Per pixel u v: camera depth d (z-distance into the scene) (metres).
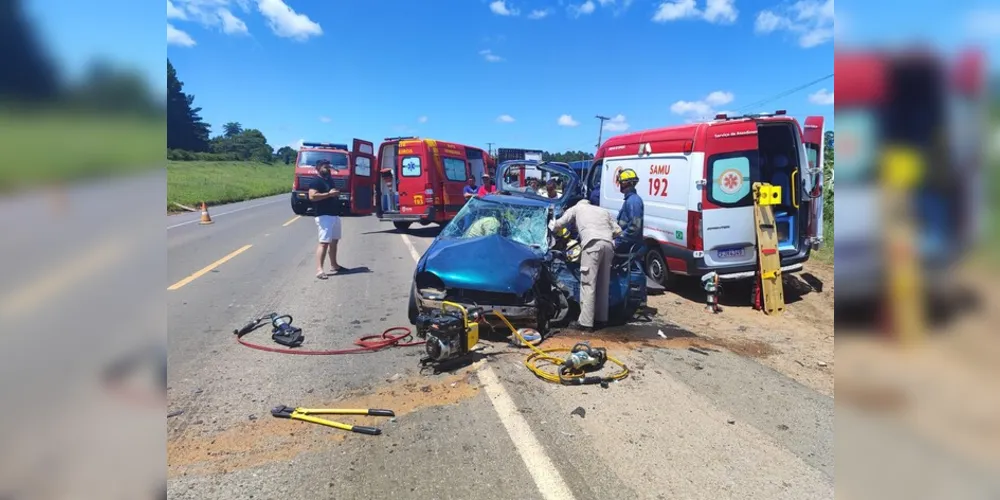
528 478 2.92
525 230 6.54
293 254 10.41
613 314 6.18
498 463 3.06
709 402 3.90
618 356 4.87
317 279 8.06
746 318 6.30
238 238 12.74
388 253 10.77
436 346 4.35
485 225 6.61
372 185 17.55
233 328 5.57
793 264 7.09
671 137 7.31
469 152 16.41
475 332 4.63
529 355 4.80
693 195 6.80
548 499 2.74
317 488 2.82
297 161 19.20
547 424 3.53
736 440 3.35
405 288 7.48
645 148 7.90
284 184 46.69
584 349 4.48
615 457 3.13
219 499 2.72
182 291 7.22
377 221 18.20
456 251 5.61
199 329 5.53
